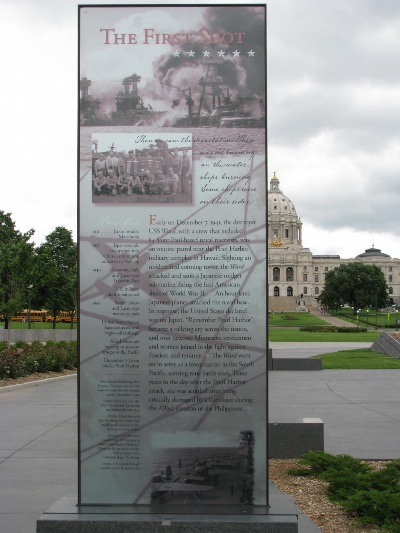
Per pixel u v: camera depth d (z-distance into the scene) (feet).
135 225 21.70
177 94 21.77
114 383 21.43
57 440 40.14
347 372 89.81
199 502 21.09
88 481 21.21
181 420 21.31
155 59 21.79
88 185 21.70
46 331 157.89
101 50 21.81
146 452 21.26
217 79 21.74
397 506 23.34
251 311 21.54
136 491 21.18
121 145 21.76
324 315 451.12
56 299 187.52
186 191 21.71
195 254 21.63
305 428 34.68
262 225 21.63
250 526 19.33
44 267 127.95
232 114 21.74
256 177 21.70
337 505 25.82
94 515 20.03
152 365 21.45
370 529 22.86
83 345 21.49
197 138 21.72
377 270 431.43
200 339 21.49
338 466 29.01
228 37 21.80
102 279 21.59
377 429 43.29
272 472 31.50
